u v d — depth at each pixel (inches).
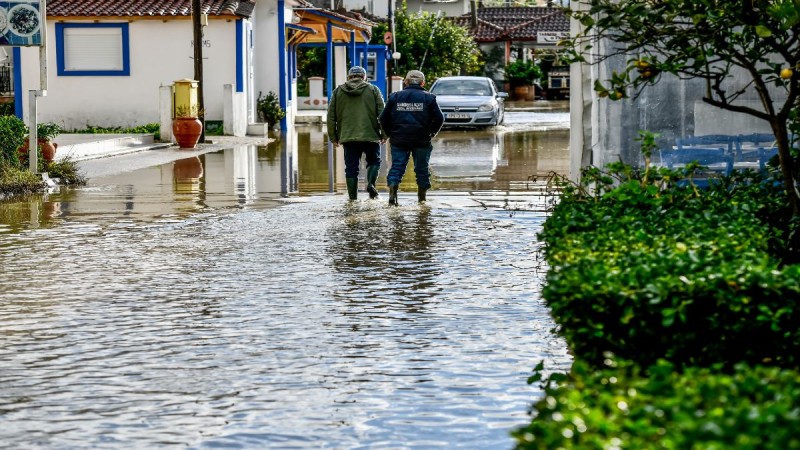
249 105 2999.5
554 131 2928.2
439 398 519.5
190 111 2346.2
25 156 1583.4
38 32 1523.1
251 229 1096.2
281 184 1573.6
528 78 5866.1
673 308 410.3
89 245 1003.3
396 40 4879.4
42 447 458.0
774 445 246.7
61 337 651.5
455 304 732.7
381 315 701.9
